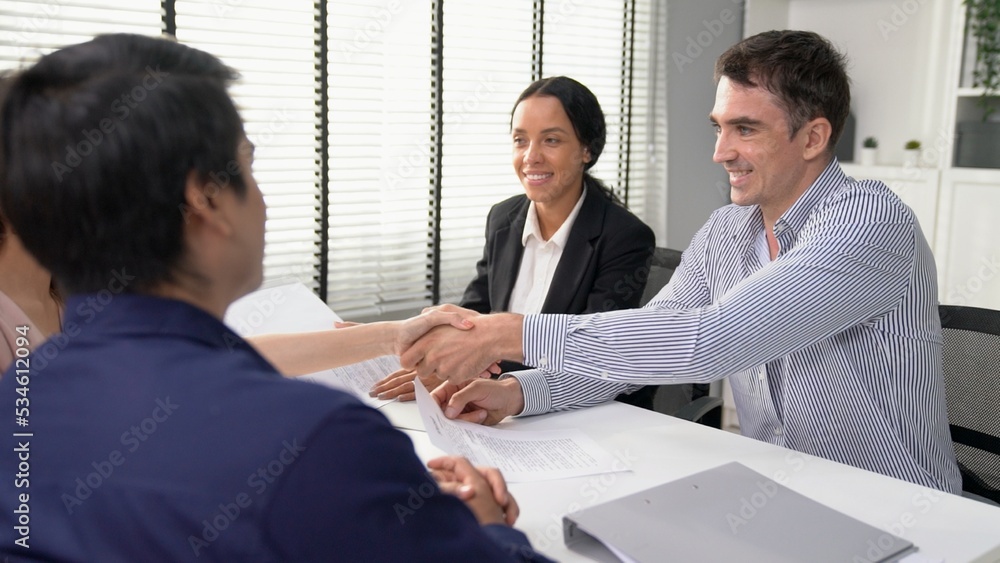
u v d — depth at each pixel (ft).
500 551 1.99
